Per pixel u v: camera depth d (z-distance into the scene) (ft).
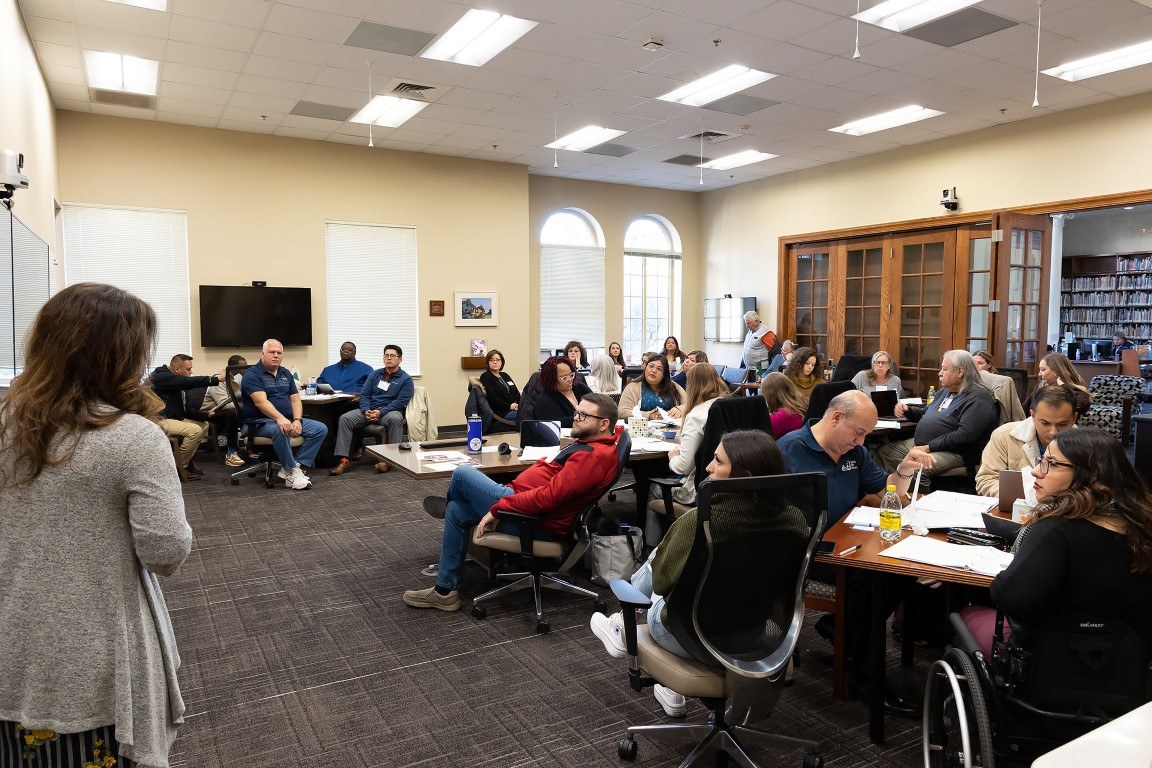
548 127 25.96
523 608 11.78
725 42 18.17
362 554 14.42
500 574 12.60
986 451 11.57
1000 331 24.21
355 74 20.34
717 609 6.57
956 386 15.72
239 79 20.65
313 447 20.85
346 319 28.58
